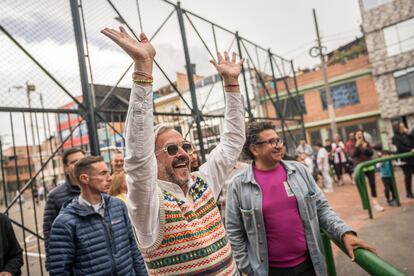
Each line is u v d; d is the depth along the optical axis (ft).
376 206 18.56
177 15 18.13
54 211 9.22
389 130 54.85
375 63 54.85
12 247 7.63
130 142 3.68
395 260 11.00
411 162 20.45
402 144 20.58
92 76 12.71
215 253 4.28
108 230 7.20
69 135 11.67
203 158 17.62
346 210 20.51
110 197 7.84
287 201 6.65
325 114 62.69
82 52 12.44
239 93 6.03
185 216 4.28
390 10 52.70
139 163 3.67
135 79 3.81
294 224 6.53
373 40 54.85
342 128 61.87
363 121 59.67
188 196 4.61
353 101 60.08
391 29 53.01
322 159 30.68
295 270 6.46
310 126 64.23
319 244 6.52
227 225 7.25
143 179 3.70
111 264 6.91
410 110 52.06
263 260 6.61
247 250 7.11
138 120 3.70
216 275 4.14
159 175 4.50
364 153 19.62
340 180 35.19
